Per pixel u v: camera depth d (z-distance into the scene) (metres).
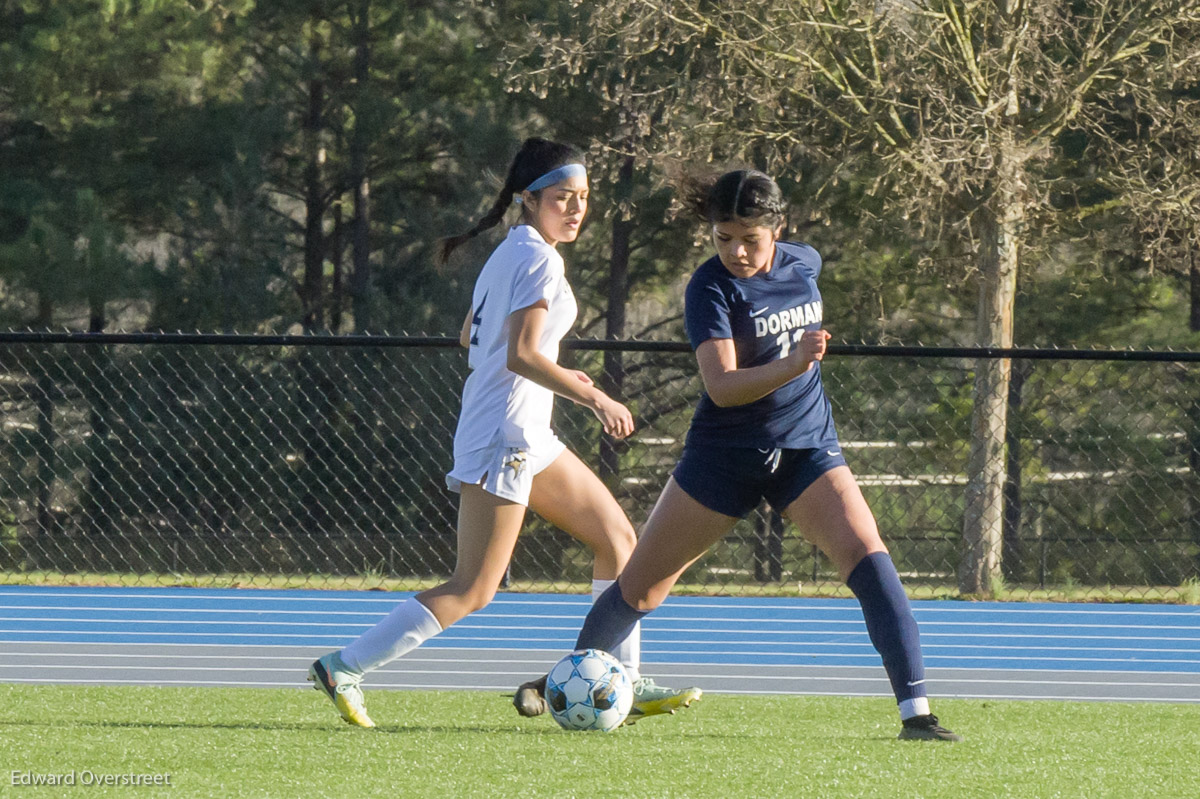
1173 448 70.75
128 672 22.28
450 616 15.13
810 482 14.41
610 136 72.81
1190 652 26.25
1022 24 50.94
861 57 55.44
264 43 79.75
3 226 71.38
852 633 28.53
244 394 66.44
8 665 23.05
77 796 10.74
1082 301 71.88
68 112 69.56
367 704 17.52
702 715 16.95
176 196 74.00
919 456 69.50
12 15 71.31
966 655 25.72
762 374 13.55
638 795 10.94
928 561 67.81
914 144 49.78
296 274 79.88
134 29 68.75
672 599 33.47
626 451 71.94
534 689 15.95
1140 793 11.30
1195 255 54.00
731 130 54.06
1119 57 52.25
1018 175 49.34
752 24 53.56
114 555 62.62
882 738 14.30
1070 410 71.06
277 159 79.38
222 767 11.95
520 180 15.70
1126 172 53.75
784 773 11.86
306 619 30.03
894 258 70.31
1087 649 26.58
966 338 73.31
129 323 71.00
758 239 14.05
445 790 11.09
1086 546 70.25
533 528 70.69
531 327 14.57
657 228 79.56
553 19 71.69
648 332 86.44
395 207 78.19
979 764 12.43
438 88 79.00
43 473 63.44
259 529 64.75
